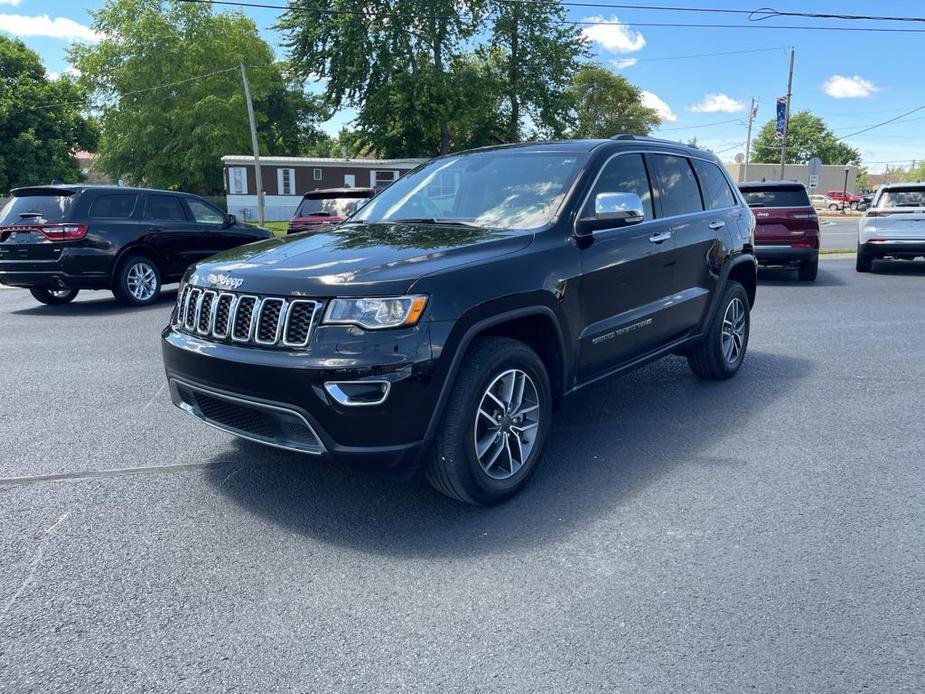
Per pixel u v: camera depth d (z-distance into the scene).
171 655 2.41
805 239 11.84
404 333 3.03
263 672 2.33
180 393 3.70
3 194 43.03
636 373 6.25
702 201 5.45
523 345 3.55
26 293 12.46
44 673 2.32
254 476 3.93
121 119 46.78
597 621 2.59
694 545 3.15
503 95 40.41
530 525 3.34
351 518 3.42
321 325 3.04
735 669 2.32
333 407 3.00
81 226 9.62
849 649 2.42
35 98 44.69
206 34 47.41
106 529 3.31
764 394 5.54
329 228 4.38
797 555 3.06
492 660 2.38
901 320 8.70
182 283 3.81
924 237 12.81
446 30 34.34
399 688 2.25
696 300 5.20
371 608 2.68
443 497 3.66
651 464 4.11
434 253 3.37
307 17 33.88
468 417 3.26
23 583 2.85
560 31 39.28
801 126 99.00
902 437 4.55
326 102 35.66
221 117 45.38
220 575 2.91
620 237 4.30
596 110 66.62
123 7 47.09
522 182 4.30
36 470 4.02
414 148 39.44
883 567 2.96
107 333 8.18
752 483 3.83
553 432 4.69
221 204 46.66
